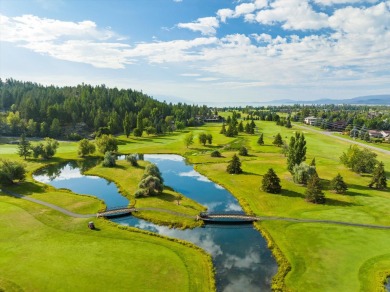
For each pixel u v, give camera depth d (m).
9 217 63.91
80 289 40.53
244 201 78.81
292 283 44.09
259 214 70.00
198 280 44.12
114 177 102.19
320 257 51.00
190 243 55.31
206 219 66.31
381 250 52.97
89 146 135.62
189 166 122.25
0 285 40.56
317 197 76.31
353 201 77.38
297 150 99.44
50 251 50.31
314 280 44.75
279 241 57.03
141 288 41.34
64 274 43.75
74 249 51.34
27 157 128.38
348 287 43.09
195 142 175.88
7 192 82.00
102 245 53.16
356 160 105.25
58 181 98.75
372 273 46.25
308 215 68.69
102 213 67.81
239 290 42.81
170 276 44.53
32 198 77.56
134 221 66.56
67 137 185.75
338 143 171.25
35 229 58.72
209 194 86.50
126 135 198.38
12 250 50.28
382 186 88.25
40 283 41.50
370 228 61.62
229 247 55.66
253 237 59.88
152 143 173.38
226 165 119.31
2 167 88.06
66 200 76.94
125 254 50.28
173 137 198.25
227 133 196.12
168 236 58.69
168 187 91.81
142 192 81.62
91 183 96.75
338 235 58.69
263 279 45.66
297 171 92.81
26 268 45.00
